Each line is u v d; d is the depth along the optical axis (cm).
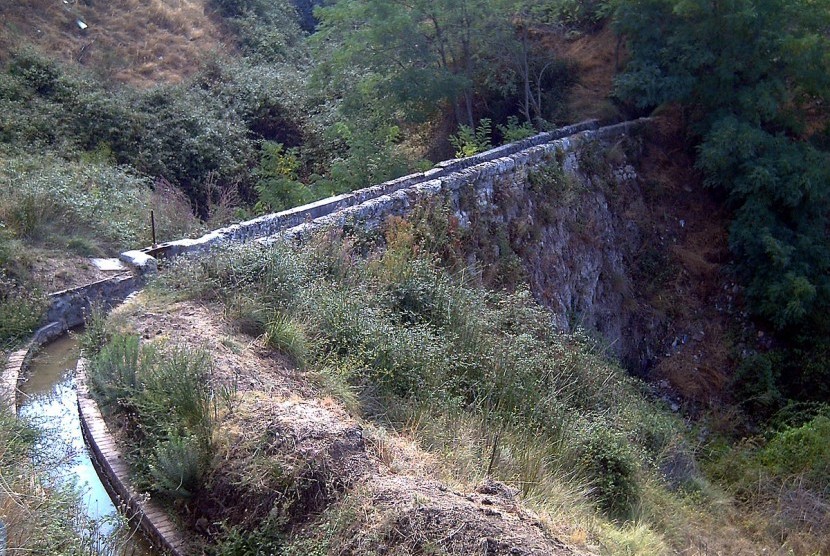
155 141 1587
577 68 1725
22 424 546
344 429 493
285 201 1278
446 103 1630
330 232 877
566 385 858
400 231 956
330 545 409
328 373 622
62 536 416
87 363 632
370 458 482
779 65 1475
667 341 1428
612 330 1368
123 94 1742
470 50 1599
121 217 1077
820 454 1004
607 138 1533
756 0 1427
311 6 3070
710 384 1365
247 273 738
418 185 1055
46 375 698
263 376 583
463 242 1055
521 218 1198
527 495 548
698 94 1520
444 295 850
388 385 661
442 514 414
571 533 474
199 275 737
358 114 1591
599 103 1609
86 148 1524
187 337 619
